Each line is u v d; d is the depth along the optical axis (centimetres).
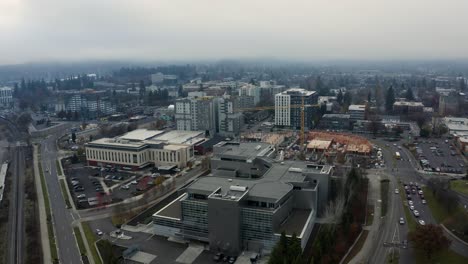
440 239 15225
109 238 18250
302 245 16425
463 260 15500
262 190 18088
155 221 18625
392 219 19438
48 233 19000
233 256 16538
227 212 16562
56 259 16388
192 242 17825
